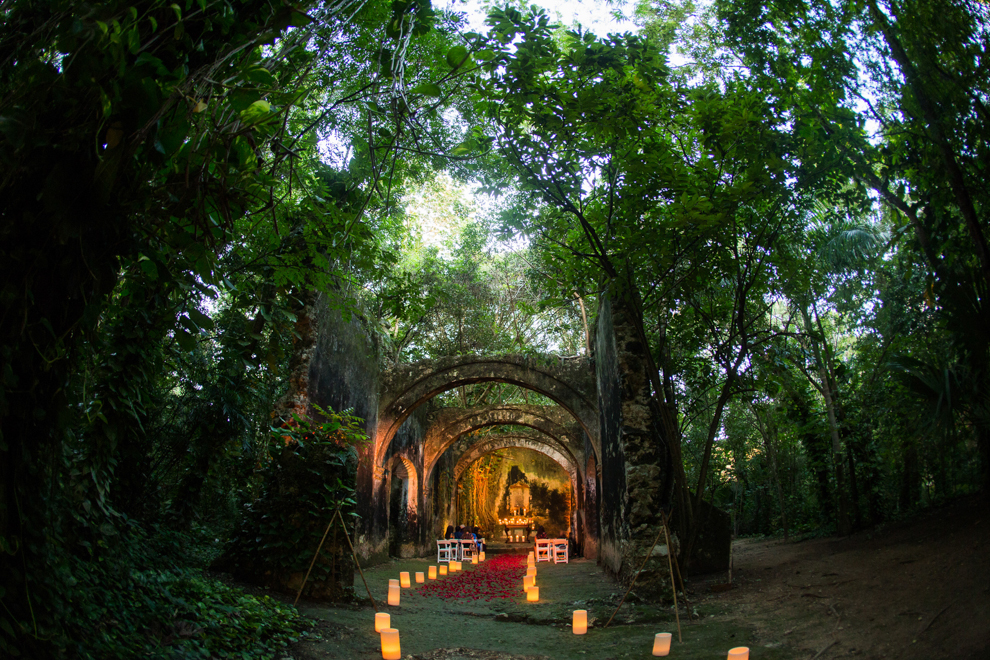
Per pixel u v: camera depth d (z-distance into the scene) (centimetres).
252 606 599
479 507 2945
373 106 407
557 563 1658
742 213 816
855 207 781
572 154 777
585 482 1848
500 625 739
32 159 260
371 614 739
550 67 681
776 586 773
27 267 266
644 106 697
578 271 938
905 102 584
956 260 608
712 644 573
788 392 1205
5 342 268
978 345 585
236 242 514
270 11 319
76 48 252
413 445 1709
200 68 292
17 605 305
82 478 494
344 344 1208
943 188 607
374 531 1386
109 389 549
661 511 858
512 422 1855
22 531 304
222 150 321
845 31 612
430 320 1867
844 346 1315
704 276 845
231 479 1125
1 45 263
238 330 761
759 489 1898
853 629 506
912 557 662
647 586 838
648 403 956
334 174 651
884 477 1156
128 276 340
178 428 925
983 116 544
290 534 775
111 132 266
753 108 699
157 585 527
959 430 709
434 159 685
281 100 387
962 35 534
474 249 1634
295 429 825
